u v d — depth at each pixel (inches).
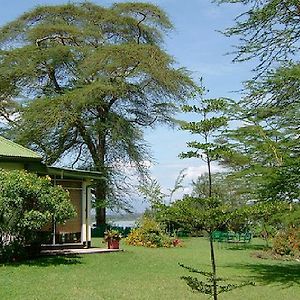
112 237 786.8
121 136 1221.7
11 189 576.4
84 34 1251.2
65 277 511.5
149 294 433.4
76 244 773.3
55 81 1273.4
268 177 510.6
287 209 485.4
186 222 274.2
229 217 267.9
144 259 697.6
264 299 430.6
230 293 451.8
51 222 659.4
